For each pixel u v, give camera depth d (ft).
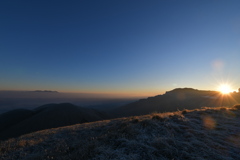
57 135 43.68
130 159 18.07
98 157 18.97
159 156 19.40
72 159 19.77
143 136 25.89
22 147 33.40
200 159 18.66
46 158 22.70
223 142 25.22
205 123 37.27
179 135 28.12
